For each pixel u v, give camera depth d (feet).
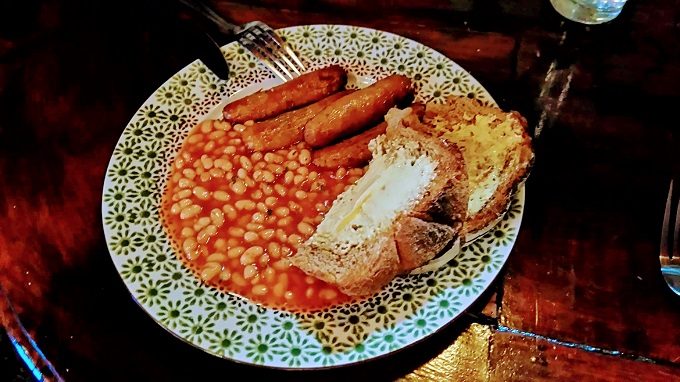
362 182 1.18
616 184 1.23
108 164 1.25
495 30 1.46
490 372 1.03
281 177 1.27
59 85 1.36
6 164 1.25
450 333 1.07
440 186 1.07
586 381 1.03
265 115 1.32
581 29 1.45
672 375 1.03
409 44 1.40
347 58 1.40
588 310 1.09
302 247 1.12
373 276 1.05
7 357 1.65
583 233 1.17
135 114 1.30
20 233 1.17
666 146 1.28
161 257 1.13
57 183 1.23
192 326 1.04
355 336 1.02
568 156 1.27
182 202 1.20
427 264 1.08
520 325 1.08
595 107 1.34
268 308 1.07
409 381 1.03
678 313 1.09
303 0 1.51
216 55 1.38
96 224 1.19
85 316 1.08
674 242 1.15
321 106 1.31
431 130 1.19
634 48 1.43
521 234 1.17
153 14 1.47
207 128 1.31
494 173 1.13
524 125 1.20
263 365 1.00
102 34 1.45
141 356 1.05
